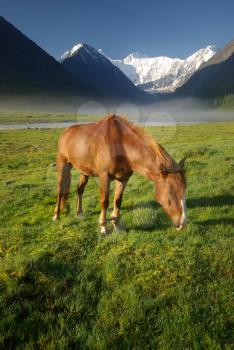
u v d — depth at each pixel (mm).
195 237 3133
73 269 2682
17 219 4273
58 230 3621
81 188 4031
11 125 27844
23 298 2285
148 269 2629
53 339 1926
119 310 2143
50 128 23344
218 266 2639
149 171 3057
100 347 1851
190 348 1817
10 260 2762
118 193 3512
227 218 3705
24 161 10086
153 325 2016
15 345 1907
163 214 3928
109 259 2785
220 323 1988
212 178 5668
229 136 15438
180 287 2330
